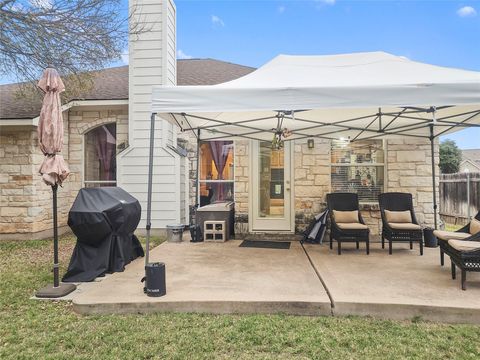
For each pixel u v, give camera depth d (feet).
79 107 29.25
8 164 26.04
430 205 23.40
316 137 23.48
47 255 20.99
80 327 11.02
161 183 27.73
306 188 24.39
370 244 22.89
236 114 19.67
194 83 32.89
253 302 12.09
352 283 14.05
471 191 32.68
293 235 24.52
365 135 23.21
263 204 25.20
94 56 21.99
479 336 10.35
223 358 9.20
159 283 12.68
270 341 10.05
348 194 22.44
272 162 25.22
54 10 20.13
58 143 13.91
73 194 29.96
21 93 23.79
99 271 15.88
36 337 10.37
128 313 12.18
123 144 29.14
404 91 12.98
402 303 11.72
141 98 27.96
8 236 25.94
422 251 19.71
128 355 9.33
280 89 13.42
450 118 20.03
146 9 28.04
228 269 16.52
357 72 17.07
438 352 9.45
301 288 13.46
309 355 9.36
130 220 17.70
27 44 19.92
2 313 12.17
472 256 13.14
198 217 24.79
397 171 23.70
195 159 30.22
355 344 9.87
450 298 12.22
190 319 11.55
